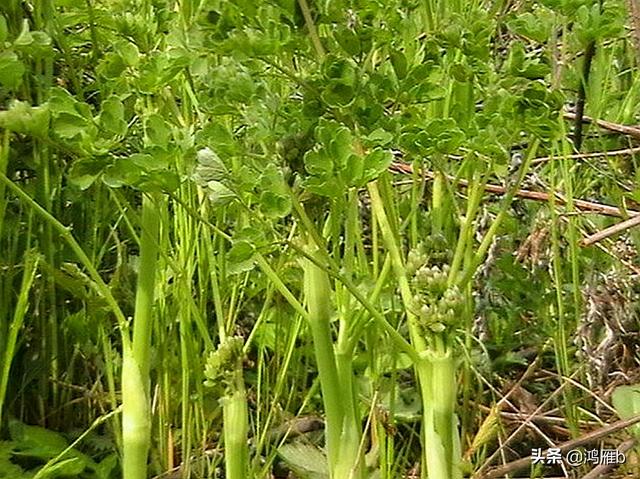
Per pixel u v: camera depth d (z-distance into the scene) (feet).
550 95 1.29
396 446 1.71
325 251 1.20
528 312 1.99
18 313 1.37
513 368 1.94
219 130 1.21
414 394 1.67
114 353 1.70
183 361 1.53
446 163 1.69
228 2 1.25
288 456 1.55
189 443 1.55
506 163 1.33
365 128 1.26
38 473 1.38
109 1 1.48
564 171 1.77
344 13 1.30
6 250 1.58
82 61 1.62
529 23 1.42
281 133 1.26
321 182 1.13
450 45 1.35
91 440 1.62
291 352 1.62
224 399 1.32
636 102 2.34
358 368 1.75
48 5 1.49
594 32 1.42
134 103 1.44
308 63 1.45
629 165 2.23
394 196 1.69
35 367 1.62
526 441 1.74
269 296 1.53
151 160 1.15
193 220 1.55
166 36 1.42
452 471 1.29
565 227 1.92
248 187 1.17
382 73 1.31
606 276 1.80
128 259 1.81
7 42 1.29
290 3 1.28
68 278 1.51
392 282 1.51
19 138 1.55
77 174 1.19
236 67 1.25
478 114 1.30
